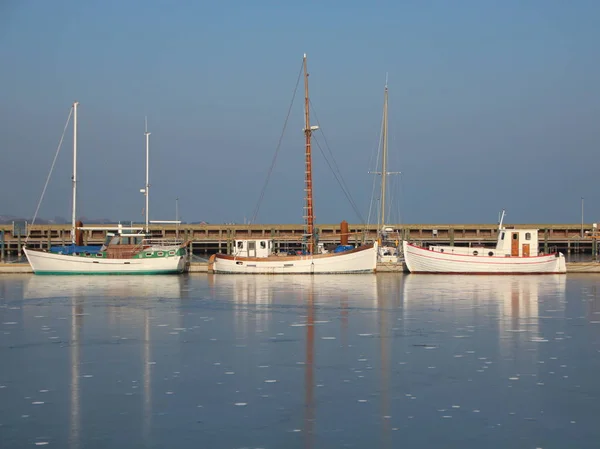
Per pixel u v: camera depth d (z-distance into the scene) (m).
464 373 29.59
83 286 66.62
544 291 61.12
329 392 26.88
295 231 124.38
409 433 22.59
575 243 122.44
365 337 37.69
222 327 41.09
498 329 40.16
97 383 28.17
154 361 31.89
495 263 81.44
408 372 29.80
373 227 124.25
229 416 24.17
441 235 125.38
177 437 22.31
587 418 23.92
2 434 22.59
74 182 89.94
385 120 102.12
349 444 21.77
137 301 53.84
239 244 83.31
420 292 60.25
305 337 37.75
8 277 78.44
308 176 85.25
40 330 40.03
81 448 21.48
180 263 82.06
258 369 30.34
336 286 66.31
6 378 28.92
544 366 30.77
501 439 22.11
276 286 66.44
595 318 44.44
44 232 119.31
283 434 22.55
